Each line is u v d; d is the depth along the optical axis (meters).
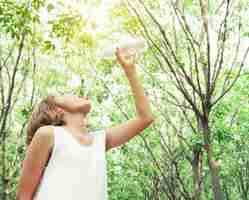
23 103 14.52
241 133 16.69
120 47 2.90
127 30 11.26
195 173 15.73
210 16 10.39
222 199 10.62
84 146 2.71
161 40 11.04
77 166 2.62
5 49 13.45
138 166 19.84
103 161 2.71
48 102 2.89
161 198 22.94
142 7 10.81
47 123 2.87
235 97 15.71
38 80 14.77
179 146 17.50
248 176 19.67
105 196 2.71
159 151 19.41
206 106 10.46
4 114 12.95
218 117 14.01
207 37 9.74
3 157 14.23
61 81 14.73
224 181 20.09
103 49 2.95
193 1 10.60
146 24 11.03
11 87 11.46
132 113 17.55
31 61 13.98
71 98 2.86
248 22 10.88
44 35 12.00
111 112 17.67
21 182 2.70
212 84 10.27
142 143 19.09
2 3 9.05
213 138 13.48
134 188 21.84
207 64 10.34
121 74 16.22
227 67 11.98
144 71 13.98
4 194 14.22
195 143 12.83
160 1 11.15
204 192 19.03
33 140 2.70
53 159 2.63
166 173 19.31
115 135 2.91
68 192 2.56
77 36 11.40
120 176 21.05
